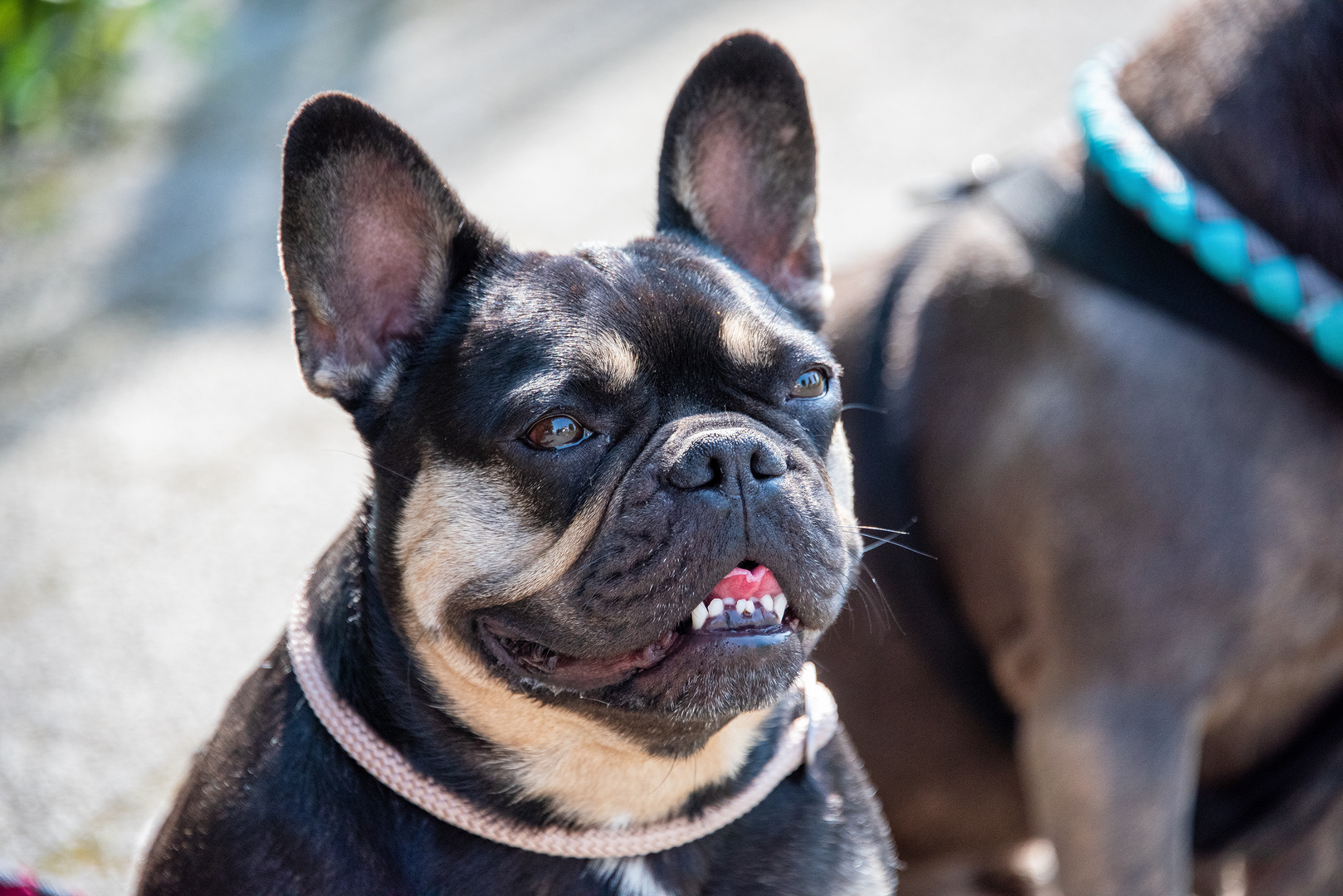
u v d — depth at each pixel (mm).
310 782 2877
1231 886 4465
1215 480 3578
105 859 4543
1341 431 3539
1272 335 3539
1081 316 3760
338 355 3143
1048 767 3766
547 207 8711
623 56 10984
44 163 9766
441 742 2939
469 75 10844
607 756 2932
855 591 3945
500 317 2961
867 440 4059
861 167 8938
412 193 3145
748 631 2812
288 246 3074
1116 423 3668
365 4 12469
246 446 6938
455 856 2926
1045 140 4176
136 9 8922
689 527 2695
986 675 4039
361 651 2992
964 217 4246
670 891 3049
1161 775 3637
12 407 7270
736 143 3609
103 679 5445
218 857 2832
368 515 3119
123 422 7125
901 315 4184
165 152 9891
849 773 3352
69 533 6320
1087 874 3703
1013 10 11102
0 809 4773
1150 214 3611
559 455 2820
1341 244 3533
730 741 3047
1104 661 3680
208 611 5828
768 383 2992
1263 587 3578
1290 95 3598
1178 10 3945
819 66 10453
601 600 2734
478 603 2854
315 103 3047
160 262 8586
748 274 3369
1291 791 3918
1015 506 3832
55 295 8289
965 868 4730
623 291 2945
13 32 7848
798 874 3105
